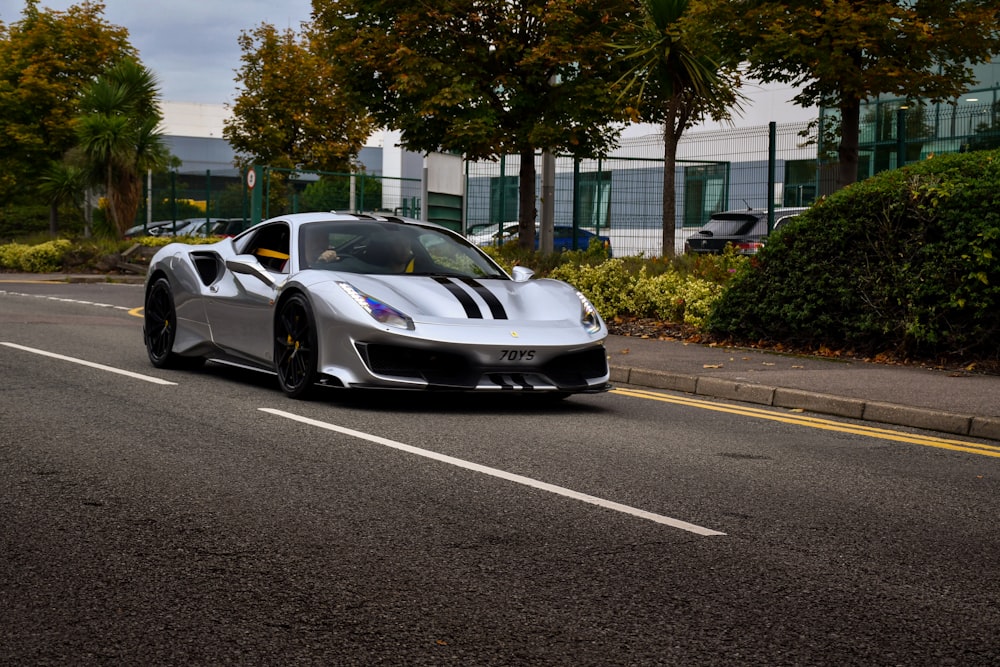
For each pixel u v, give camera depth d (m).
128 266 26.53
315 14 15.71
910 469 5.57
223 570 3.50
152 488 4.60
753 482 5.09
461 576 3.49
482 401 7.56
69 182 30.95
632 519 4.30
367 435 5.96
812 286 10.44
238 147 35.84
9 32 34.44
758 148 20.02
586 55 15.19
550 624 3.06
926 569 3.72
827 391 7.83
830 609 3.26
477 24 15.24
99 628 2.96
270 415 6.54
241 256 8.02
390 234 7.97
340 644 2.87
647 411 7.41
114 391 7.38
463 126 14.56
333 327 6.85
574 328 7.16
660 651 2.87
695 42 13.88
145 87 31.41
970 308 9.32
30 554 3.63
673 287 12.81
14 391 7.24
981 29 13.36
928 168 9.75
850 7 12.97
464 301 7.06
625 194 20.36
